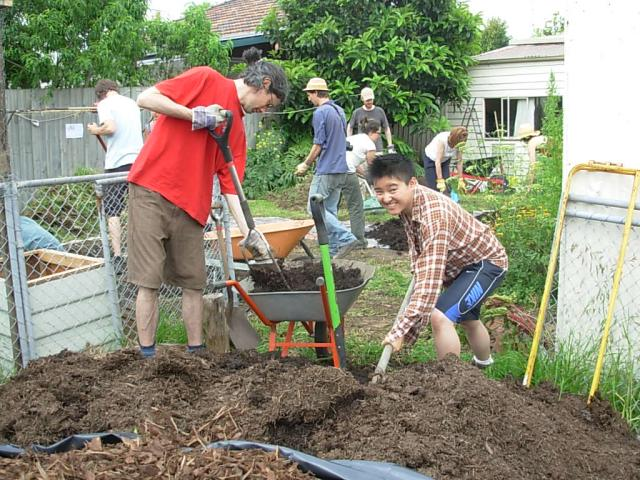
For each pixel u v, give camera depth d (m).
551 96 8.46
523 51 20.69
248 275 6.13
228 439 3.11
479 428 3.24
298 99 18.72
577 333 4.91
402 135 20.77
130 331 5.48
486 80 20.47
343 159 9.05
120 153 8.05
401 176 3.99
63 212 7.72
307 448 3.11
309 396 3.23
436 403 3.35
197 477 2.56
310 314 4.38
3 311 4.75
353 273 4.99
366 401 3.31
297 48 19.61
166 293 5.88
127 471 2.60
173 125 4.39
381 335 5.90
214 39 16.88
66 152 15.46
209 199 4.57
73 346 5.05
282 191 16.73
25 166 14.94
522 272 6.60
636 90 4.53
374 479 2.66
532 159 12.04
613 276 4.71
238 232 6.55
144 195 4.37
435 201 4.09
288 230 7.03
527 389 4.29
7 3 5.20
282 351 4.64
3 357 4.83
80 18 15.42
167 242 4.52
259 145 17.64
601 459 3.42
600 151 4.69
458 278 4.34
